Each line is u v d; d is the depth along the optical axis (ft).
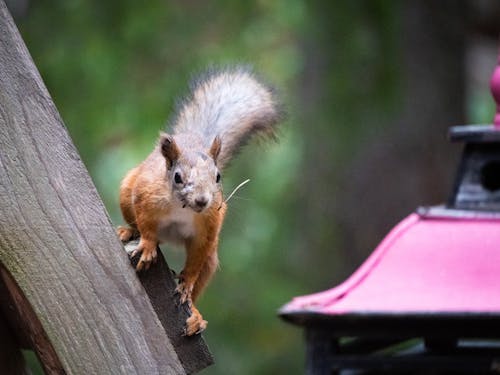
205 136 25.94
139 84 48.32
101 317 19.61
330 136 47.47
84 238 19.69
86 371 19.52
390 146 50.83
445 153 50.90
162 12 47.93
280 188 53.01
